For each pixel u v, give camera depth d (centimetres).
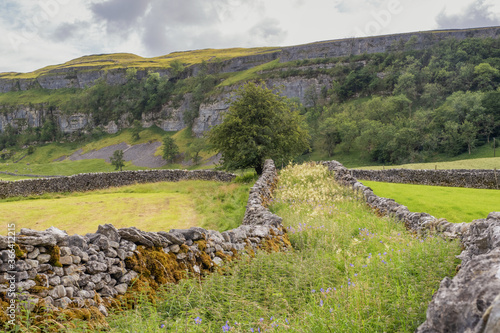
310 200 1456
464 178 2947
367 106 13638
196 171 3984
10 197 2967
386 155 10494
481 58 16262
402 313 388
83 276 449
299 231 982
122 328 395
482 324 216
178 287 508
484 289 247
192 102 18550
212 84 19438
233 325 410
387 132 10688
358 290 459
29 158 18712
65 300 411
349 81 17138
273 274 591
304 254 782
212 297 498
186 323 394
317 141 12425
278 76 18100
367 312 408
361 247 805
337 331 372
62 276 430
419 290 445
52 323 372
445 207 1557
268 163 2816
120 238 532
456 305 265
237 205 1941
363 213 1316
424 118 11338
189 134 17675
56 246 434
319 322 396
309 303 478
